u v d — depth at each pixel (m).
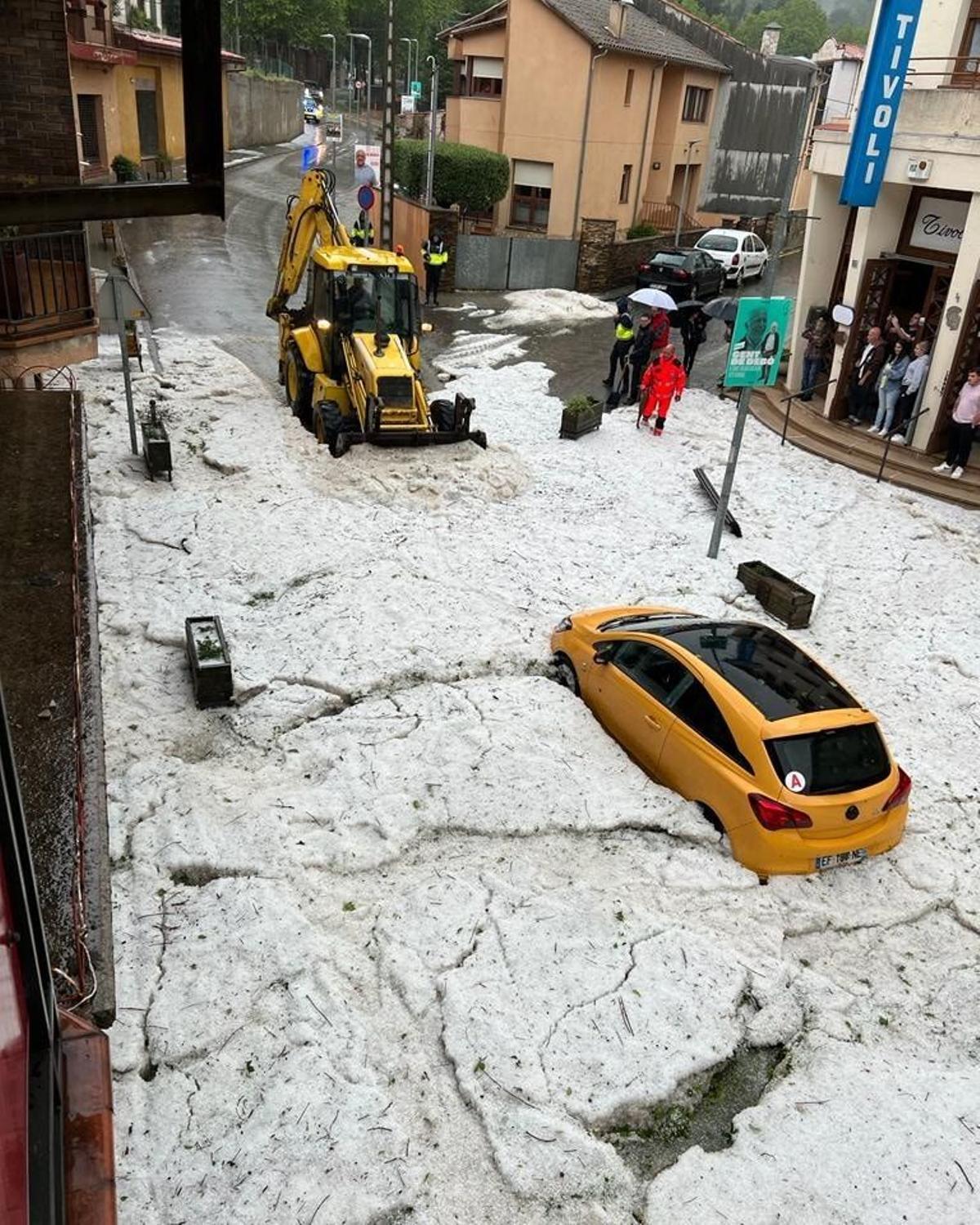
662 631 8.81
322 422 15.13
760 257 33.50
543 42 32.72
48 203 2.62
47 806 5.36
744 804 7.41
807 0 129.38
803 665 8.43
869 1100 5.79
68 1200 2.83
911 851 8.03
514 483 14.76
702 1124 5.71
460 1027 5.95
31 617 7.19
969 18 17.30
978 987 6.82
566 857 7.48
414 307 15.62
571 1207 5.12
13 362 11.84
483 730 8.73
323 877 7.07
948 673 11.01
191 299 24.00
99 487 13.37
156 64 36.47
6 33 11.27
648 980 6.42
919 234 17.19
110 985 4.29
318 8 67.19
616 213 36.56
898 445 17.05
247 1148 5.20
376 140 59.19
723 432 18.36
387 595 11.12
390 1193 5.05
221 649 9.12
